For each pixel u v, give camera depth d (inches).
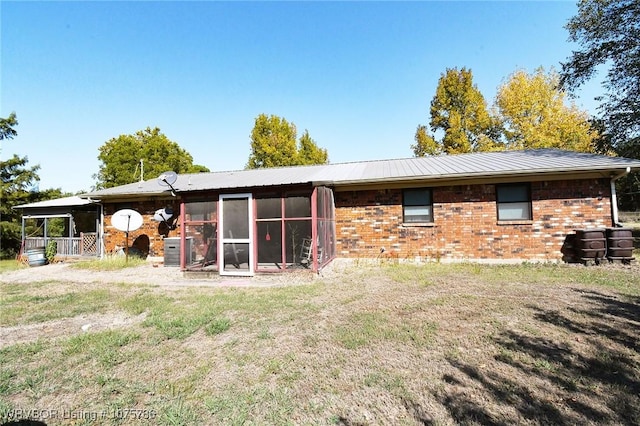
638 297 228.2
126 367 143.3
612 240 348.8
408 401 111.0
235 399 114.5
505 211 401.4
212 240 422.9
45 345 171.0
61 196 936.3
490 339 161.3
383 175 423.8
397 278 319.9
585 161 373.1
